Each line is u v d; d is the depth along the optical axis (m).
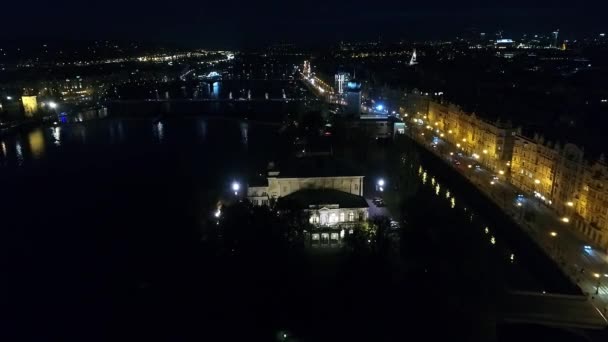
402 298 84.00
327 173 120.12
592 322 75.69
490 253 100.00
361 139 194.62
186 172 175.38
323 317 80.25
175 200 144.38
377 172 154.12
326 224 108.56
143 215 133.38
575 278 86.38
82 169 185.38
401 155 175.00
